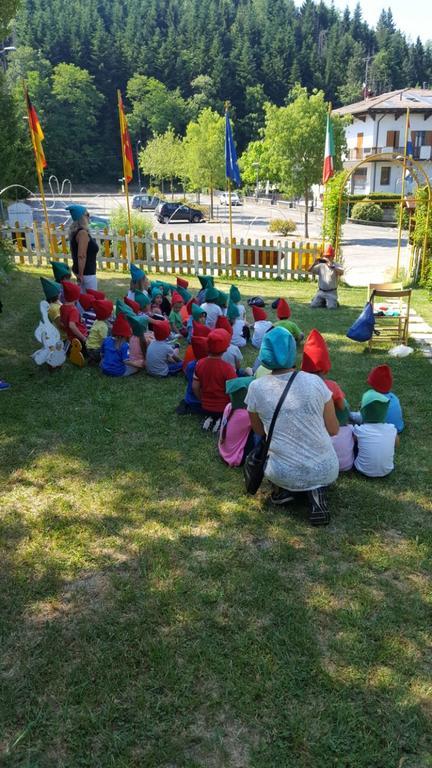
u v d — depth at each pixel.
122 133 14.34
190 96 109.44
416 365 7.46
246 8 125.75
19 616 3.14
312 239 31.09
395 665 2.82
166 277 15.00
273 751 2.41
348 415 4.74
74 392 6.36
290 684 2.71
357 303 11.86
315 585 3.37
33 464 4.78
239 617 3.12
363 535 3.84
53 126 88.75
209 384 5.37
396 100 49.56
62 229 15.36
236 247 15.33
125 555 3.65
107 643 2.95
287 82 104.81
